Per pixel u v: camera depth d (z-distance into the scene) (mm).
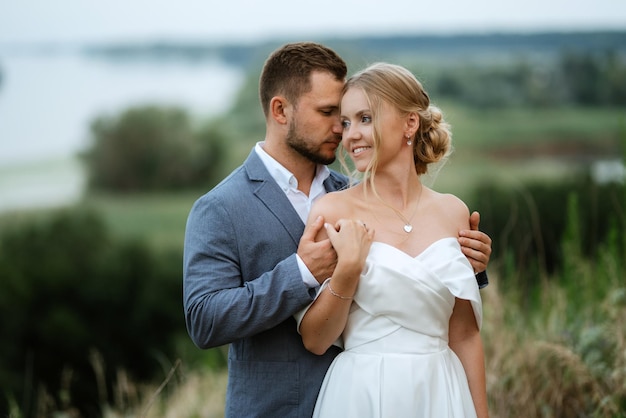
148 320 16344
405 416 2211
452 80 28641
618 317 3391
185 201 31422
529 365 3436
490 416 3240
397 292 2252
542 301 3918
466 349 2443
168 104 33969
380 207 2385
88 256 18875
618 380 3176
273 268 2408
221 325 2268
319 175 2613
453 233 2418
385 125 2332
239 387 2438
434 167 2584
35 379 14695
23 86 37938
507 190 12039
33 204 30594
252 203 2439
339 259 2223
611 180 4125
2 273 16547
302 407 2383
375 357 2264
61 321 15617
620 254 4031
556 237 8672
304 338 2314
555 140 25688
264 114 2600
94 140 32875
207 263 2367
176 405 4461
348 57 31016
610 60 25453
